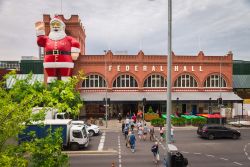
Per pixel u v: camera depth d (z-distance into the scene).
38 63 72.31
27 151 9.99
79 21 57.97
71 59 50.56
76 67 56.72
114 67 57.41
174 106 59.56
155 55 58.12
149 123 50.78
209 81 59.66
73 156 28.36
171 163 10.16
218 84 59.81
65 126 29.34
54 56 49.41
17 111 9.37
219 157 28.08
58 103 10.12
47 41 50.12
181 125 48.66
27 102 9.70
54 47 49.47
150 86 58.41
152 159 26.95
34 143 9.88
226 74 59.78
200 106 59.75
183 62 58.75
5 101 9.73
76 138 30.42
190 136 40.09
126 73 57.62
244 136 40.31
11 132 9.27
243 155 28.98
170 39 11.17
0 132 9.27
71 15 56.97
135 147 32.34
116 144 34.03
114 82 57.66
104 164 25.25
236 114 63.09
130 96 56.72
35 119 10.09
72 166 24.58
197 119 48.56
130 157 27.80
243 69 73.94
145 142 35.19
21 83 10.88
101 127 47.31
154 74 58.28
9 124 9.20
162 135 35.78
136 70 57.78
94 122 48.44
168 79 11.20
